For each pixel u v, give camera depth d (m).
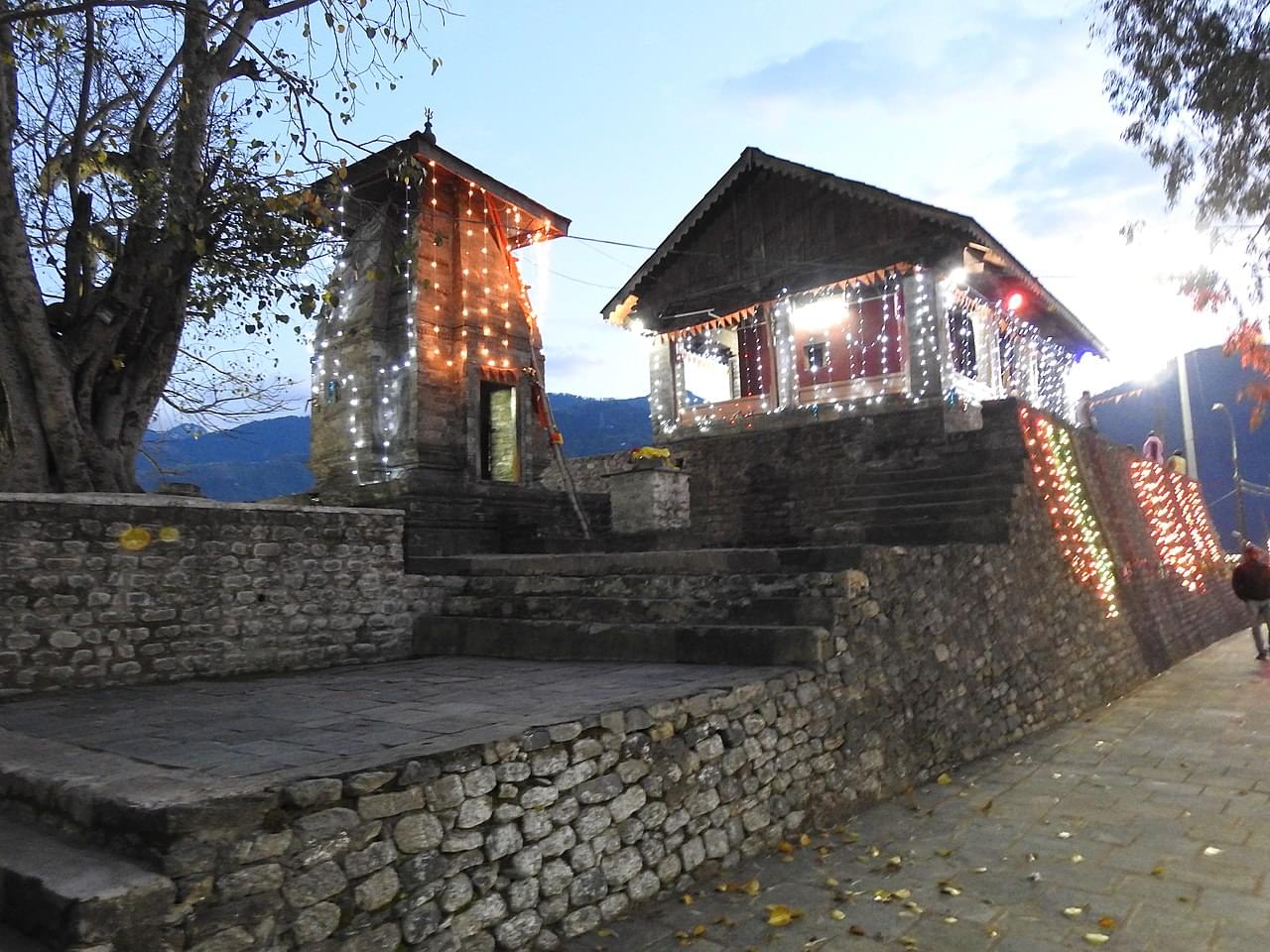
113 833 3.10
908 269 15.69
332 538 8.61
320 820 3.26
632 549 11.52
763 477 16.91
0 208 7.89
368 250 13.39
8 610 6.44
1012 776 6.92
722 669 6.26
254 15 8.93
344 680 6.85
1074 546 11.60
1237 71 8.95
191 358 10.38
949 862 4.92
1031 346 20.55
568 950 3.92
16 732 4.89
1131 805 5.96
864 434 15.87
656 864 4.53
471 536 12.55
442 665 7.68
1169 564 16.66
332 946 3.20
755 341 19.58
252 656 7.88
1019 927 4.02
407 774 3.55
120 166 8.89
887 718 6.66
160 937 2.76
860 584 6.78
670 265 19.34
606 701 4.95
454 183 13.54
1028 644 9.31
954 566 8.30
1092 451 14.62
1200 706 9.90
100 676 6.89
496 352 13.91
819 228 17.19
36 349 7.98
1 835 3.37
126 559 7.14
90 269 8.98
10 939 2.76
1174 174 9.70
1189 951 3.73
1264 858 4.85
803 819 5.58
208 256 8.74
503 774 3.93
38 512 6.68
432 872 3.56
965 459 11.96
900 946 3.85
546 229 14.85
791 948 3.86
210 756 3.95
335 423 13.66
